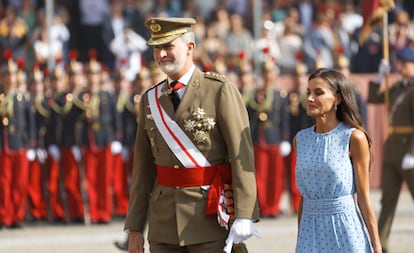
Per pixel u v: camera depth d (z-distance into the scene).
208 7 66.44
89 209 50.56
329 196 24.00
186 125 24.30
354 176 24.05
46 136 50.38
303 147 24.56
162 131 24.52
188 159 24.23
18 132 49.16
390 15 62.97
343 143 23.98
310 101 24.20
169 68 24.22
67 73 53.50
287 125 51.84
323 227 24.08
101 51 62.78
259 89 51.91
